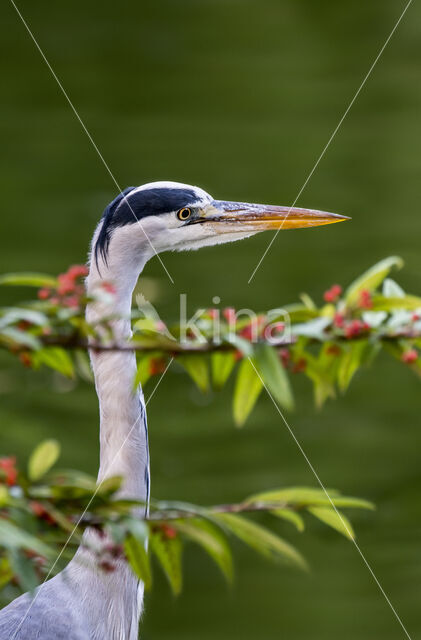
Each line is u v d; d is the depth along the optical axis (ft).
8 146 65.82
